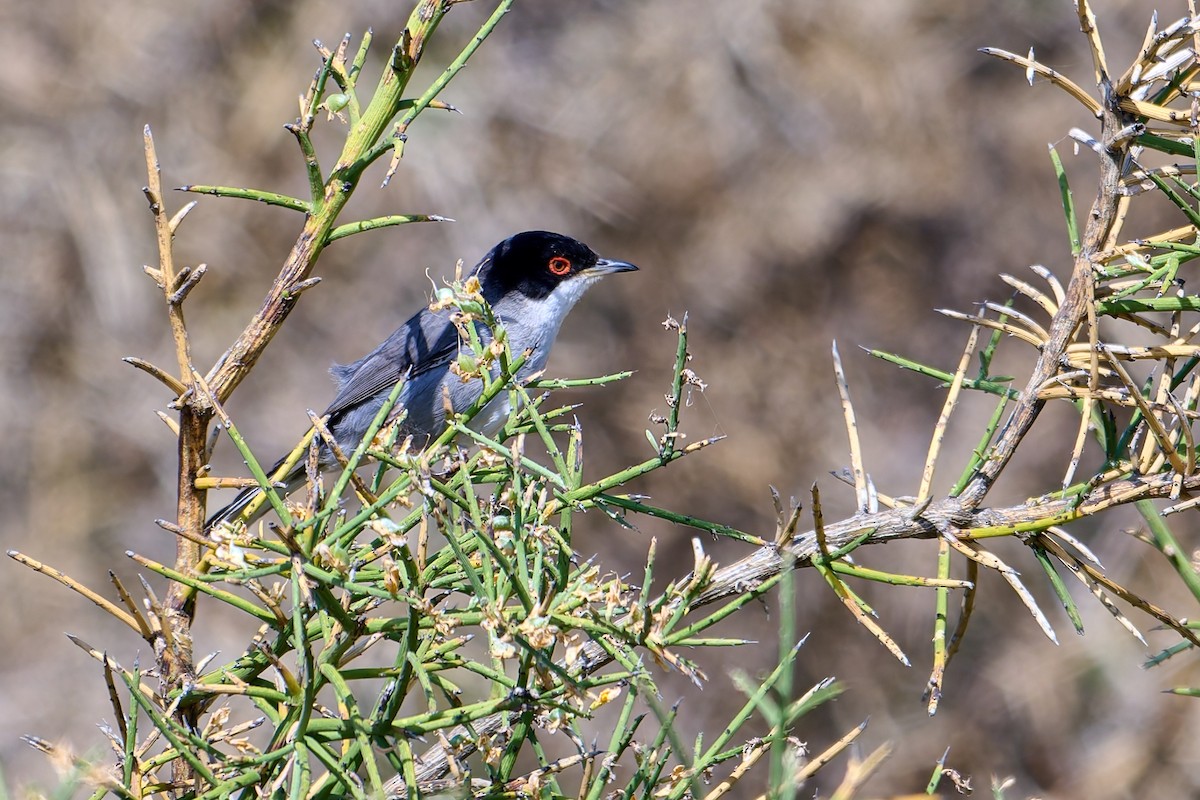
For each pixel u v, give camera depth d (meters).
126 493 14.35
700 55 15.18
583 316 14.64
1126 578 11.80
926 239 14.70
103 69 15.03
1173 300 4.15
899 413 14.11
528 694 3.30
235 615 12.98
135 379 14.62
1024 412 4.21
